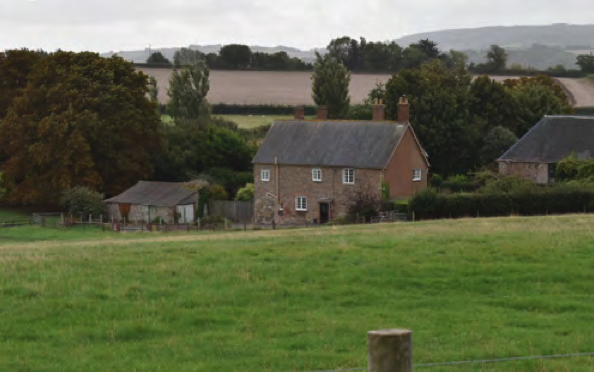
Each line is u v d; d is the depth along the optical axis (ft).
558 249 141.79
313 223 357.82
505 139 444.14
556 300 112.98
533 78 597.93
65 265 132.87
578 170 350.02
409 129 362.74
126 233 316.40
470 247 144.25
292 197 369.09
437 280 123.65
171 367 85.51
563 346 91.56
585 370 82.07
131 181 405.18
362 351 90.89
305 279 124.67
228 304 111.96
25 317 104.27
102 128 388.16
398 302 113.50
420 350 90.68
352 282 123.34
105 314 105.60
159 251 147.43
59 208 410.11
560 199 294.46
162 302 110.83
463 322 103.40
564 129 394.73
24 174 393.91
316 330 99.76
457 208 301.22
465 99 457.68
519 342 93.66
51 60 407.44
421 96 453.99
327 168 360.48
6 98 424.46
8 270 128.67
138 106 414.00
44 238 307.99
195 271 127.95
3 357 89.61
